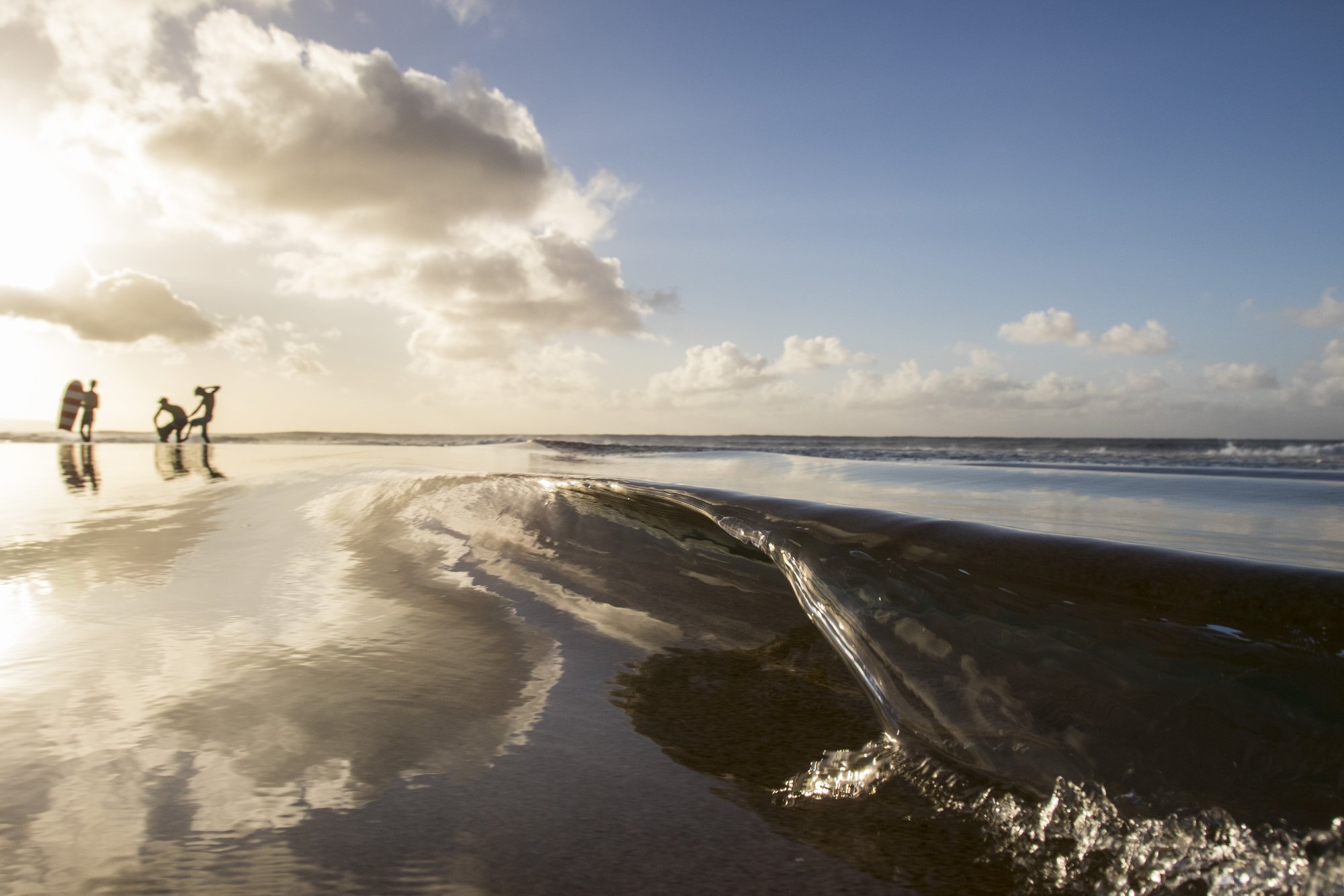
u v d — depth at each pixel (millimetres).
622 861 1077
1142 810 1093
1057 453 15359
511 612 2285
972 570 1708
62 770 1295
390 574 2717
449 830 1144
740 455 9648
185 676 1755
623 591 2420
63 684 1689
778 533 2320
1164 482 4828
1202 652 1237
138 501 4359
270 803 1209
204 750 1383
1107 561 1581
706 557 2609
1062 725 1268
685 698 1690
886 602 1750
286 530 3457
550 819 1188
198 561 2912
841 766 1359
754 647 1983
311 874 1016
